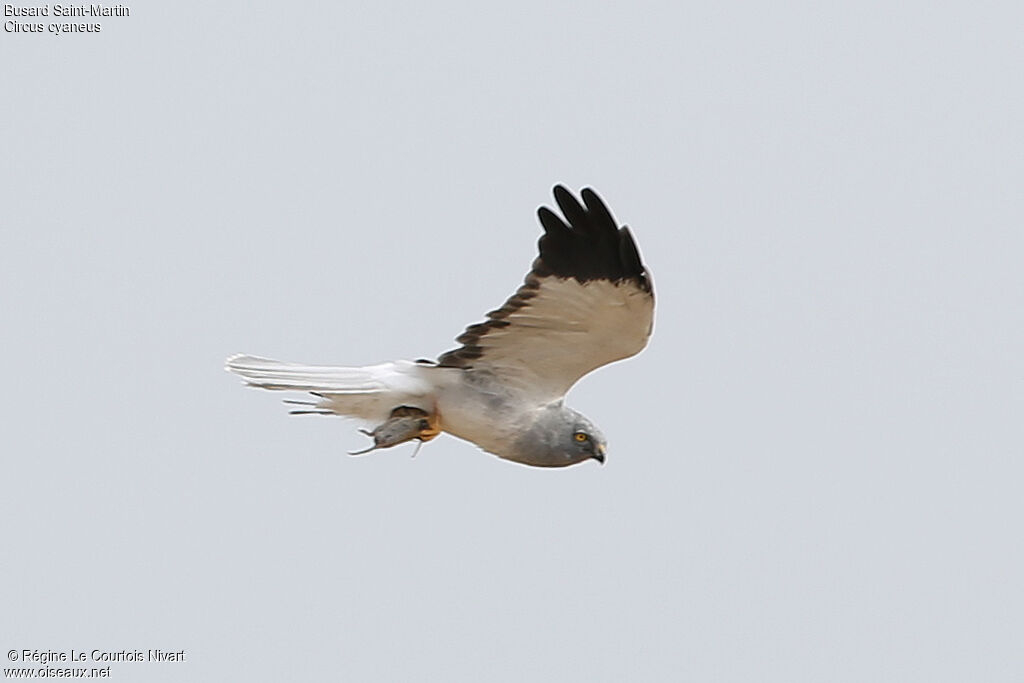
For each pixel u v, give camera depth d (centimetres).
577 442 1747
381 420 1736
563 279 1644
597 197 1598
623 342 1684
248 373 1714
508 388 1734
